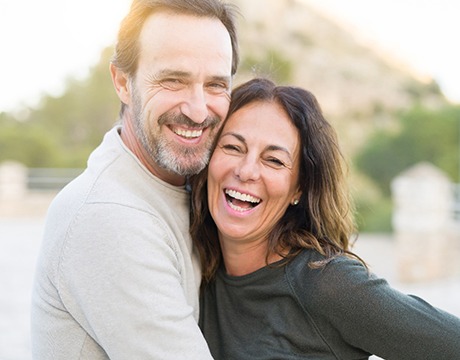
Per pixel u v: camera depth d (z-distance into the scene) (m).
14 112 25.44
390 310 2.16
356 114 28.69
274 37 31.30
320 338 2.25
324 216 2.46
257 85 2.41
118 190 2.17
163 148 2.30
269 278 2.34
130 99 2.37
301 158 2.44
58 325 2.18
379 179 19.95
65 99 25.64
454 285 9.86
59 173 16.12
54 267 2.13
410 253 10.33
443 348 2.14
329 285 2.21
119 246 2.04
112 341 2.04
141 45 2.29
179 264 2.25
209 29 2.28
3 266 10.03
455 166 19.92
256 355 2.29
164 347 2.04
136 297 2.02
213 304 2.47
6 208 15.59
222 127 2.39
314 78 29.98
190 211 2.45
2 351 6.16
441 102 29.83
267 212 2.37
